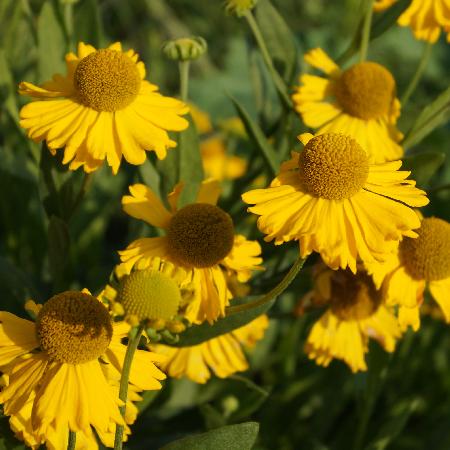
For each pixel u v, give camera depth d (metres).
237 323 0.45
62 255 0.47
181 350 0.47
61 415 0.39
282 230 0.41
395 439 0.58
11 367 0.40
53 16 0.52
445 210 0.62
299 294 0.58
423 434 0.58
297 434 0.57
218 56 0.93
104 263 0.64
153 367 0.41
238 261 0.44
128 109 0.45
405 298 0.46
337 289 0.49
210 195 0.46
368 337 0.49
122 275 0.42
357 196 0.42
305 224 0.41
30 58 0.62
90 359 0.40
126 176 0.60
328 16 0.98
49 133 0.44
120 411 0.40
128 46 0.85
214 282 0.44
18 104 0.57
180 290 0.41
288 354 0.57
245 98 0.84
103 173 0.62
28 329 0.41
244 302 0.45
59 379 0.40
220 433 0.42
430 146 0.74
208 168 0.66
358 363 0.49
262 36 0.53
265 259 0.51
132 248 0.44
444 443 0.56
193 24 0.94
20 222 0.57
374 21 0.53
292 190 0.42
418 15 0.51
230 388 0.55
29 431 0.40
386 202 0.41
